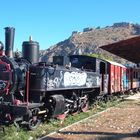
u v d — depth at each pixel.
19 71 12.76
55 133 12.23
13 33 13.35
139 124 14.65
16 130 11.94
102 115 17.67
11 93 12.54
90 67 21.38
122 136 11.89
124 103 25.47
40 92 13.53
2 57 12.66
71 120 15.71
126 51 28.97
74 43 177.12
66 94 17.06
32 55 13.90
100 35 197.12
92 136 11.82
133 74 39.12
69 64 17.03
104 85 23.62
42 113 14.22
